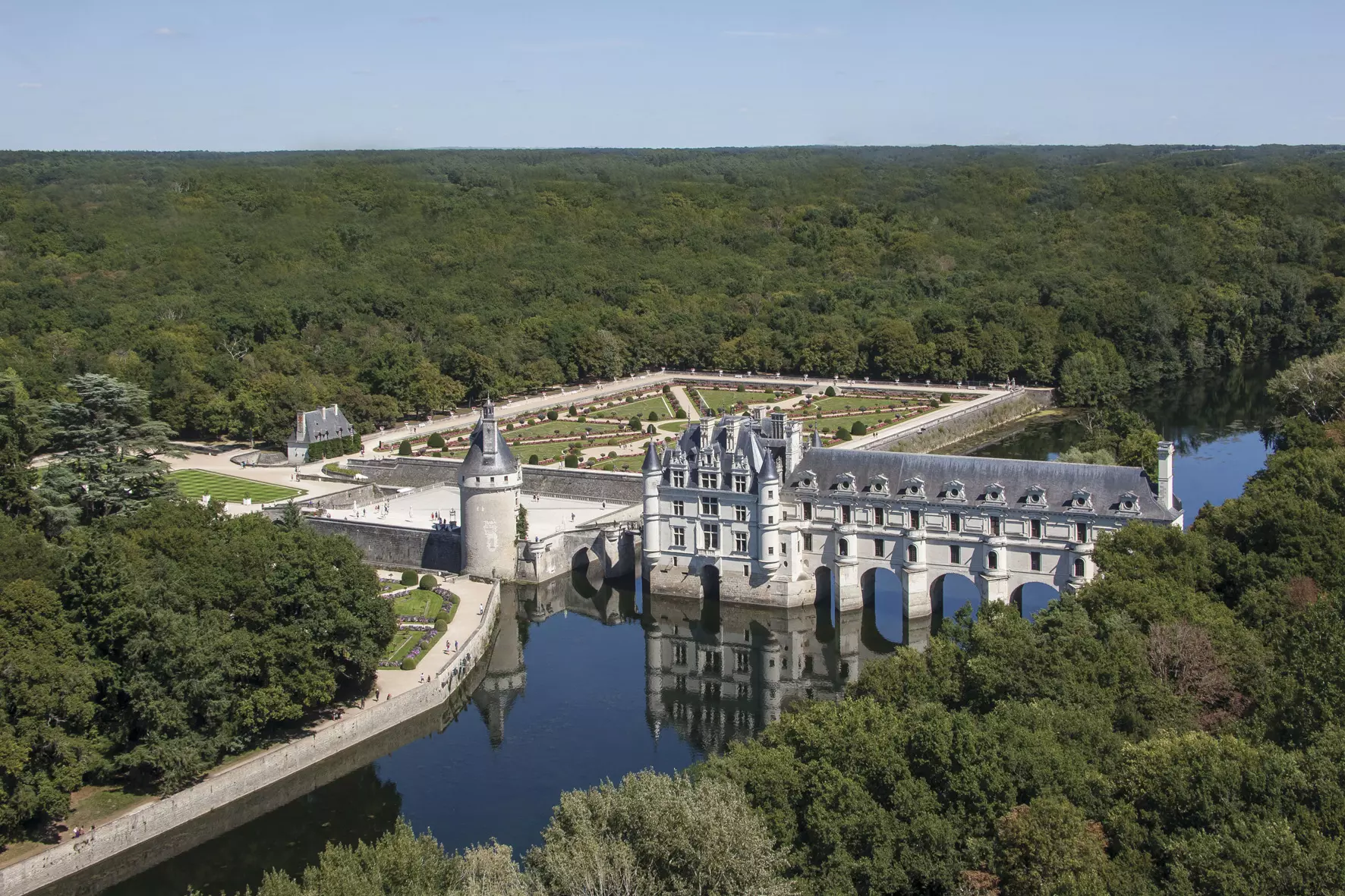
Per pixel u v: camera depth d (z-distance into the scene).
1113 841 133.38
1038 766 142.00
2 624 183.12
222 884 175.12
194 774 189.50
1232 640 176.12
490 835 183.88
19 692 173.62
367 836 186.25
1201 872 121.06
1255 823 124.88
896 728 153.62
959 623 198.00
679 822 130.25
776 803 144.88
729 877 125.88
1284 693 156.38
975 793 140.38
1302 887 116.31
